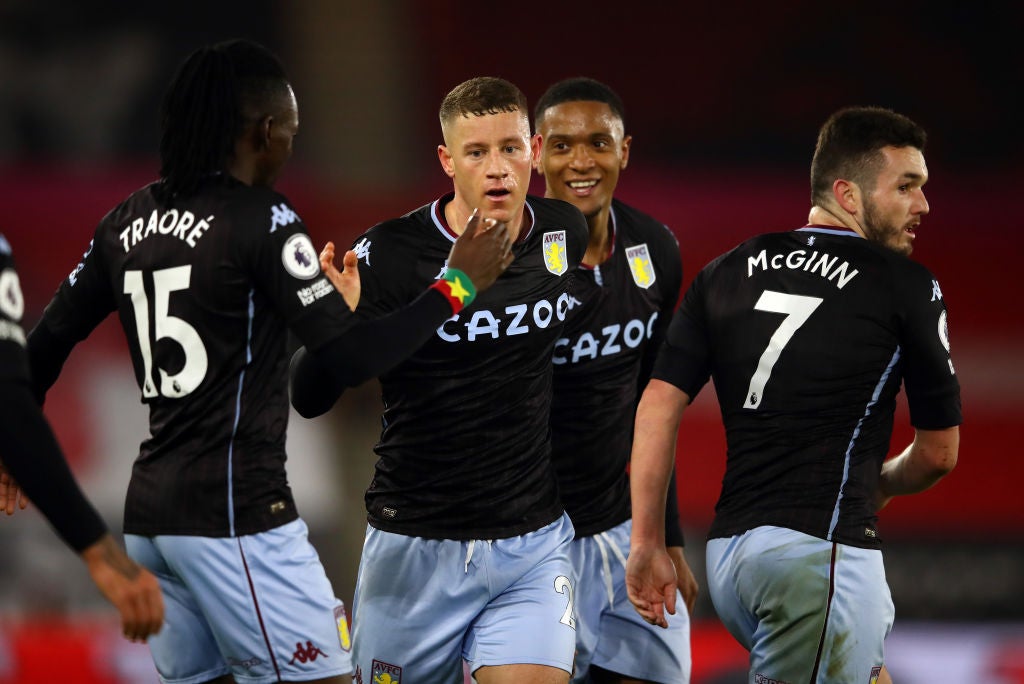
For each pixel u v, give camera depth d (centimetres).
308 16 4922
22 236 4125
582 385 1418
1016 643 2742
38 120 4875
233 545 1076
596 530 1436
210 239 1055
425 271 1221
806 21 5266
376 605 1262
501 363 1212
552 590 1230
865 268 1183
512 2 5228
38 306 4053
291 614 1095
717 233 4391
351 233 4266
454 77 5212
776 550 1162
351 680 1177
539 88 5291
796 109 5291
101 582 883
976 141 5244
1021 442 3903
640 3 5278
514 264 1221
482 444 1220
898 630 3484
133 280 1089
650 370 1512
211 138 1079
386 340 1045
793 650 1166
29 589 3391
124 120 4944
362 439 3941
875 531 1191
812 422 1174
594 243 1428
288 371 1212
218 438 1068
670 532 1505
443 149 1234
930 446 1227
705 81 5281
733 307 1227
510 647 1202
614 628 1447
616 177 1438
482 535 1226
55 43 4900
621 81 5297
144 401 1108
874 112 1245
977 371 4047
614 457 1445
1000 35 5212
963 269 4188
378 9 4938
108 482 3606
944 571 3741
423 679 1267
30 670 2684
